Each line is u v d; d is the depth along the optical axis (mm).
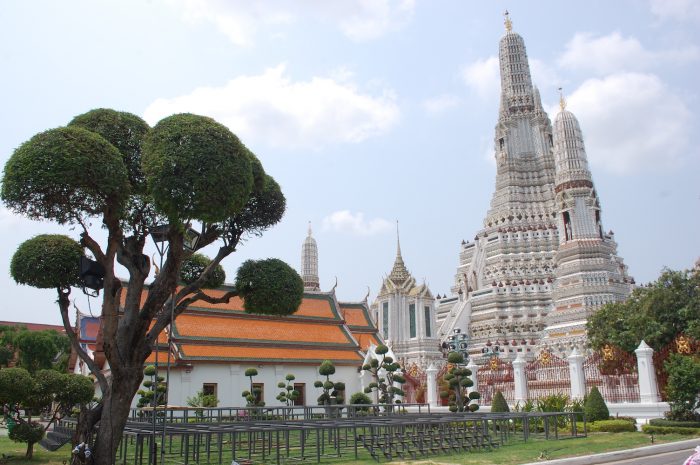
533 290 93438
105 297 19547
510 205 101375
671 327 40781
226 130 19516
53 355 73062
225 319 54375
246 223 23172
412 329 87750
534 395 42344
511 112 107750
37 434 26016
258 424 24484
